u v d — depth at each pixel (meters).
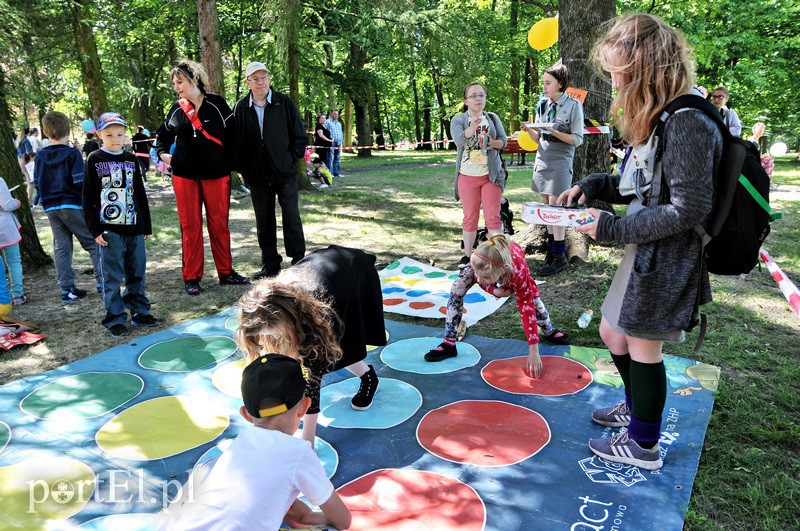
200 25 9.84
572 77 6.15
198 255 5.60
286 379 1.87
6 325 4.61
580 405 3.34
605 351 4.04
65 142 5.34
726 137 2.17
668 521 2.35
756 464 2.72
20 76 11.37
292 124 5.80
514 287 3.61
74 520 2.45
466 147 5.68
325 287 2.67
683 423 3.04
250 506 1.72
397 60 16.44
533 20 23.94
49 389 3.66
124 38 15.06
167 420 3.29
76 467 2.83
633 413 2.66
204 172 5.41
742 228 2.17
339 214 9.37
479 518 2.40
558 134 5.34
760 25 17.03
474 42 14.85
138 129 15.60
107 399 3.54
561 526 2.35
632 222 2.26
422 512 2.45
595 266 5.71
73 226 5.40
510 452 2.88
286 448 1.83
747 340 4.07
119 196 4.47
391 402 3.43
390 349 4.24
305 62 13.74
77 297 5.59
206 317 4.95
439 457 2.86
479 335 4.48
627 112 2.27
